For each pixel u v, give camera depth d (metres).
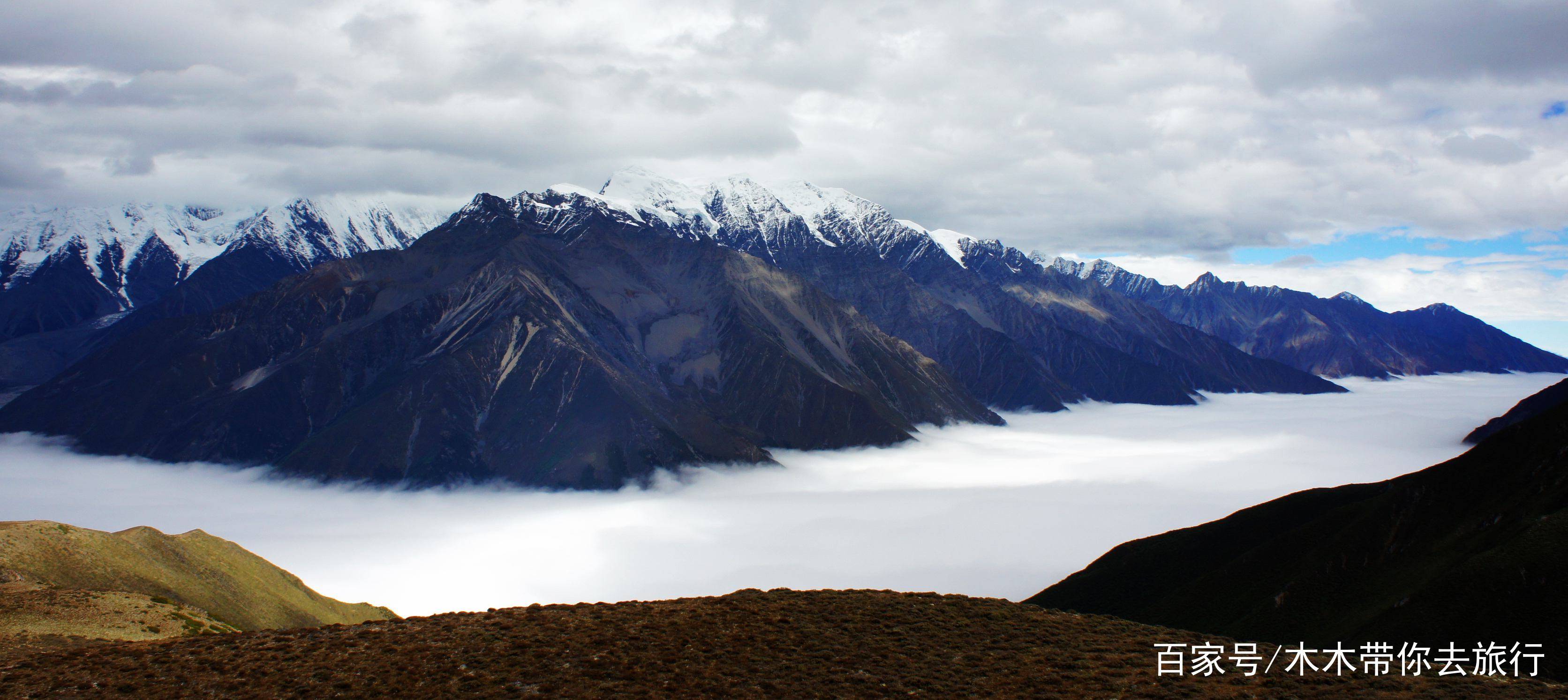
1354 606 109.88
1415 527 117.44
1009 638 64.94
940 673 58.59
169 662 59.66
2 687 56.00
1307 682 58.69
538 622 66.56
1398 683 58.97
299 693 55.12
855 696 55.28
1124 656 61.91
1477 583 96.19
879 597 73.62
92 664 59.41
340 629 65.62
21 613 72.00
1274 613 113.06
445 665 58.62
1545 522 99.19
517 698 54.47
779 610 69.56
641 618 67.38
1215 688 57.22
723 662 59.78
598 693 55.00
